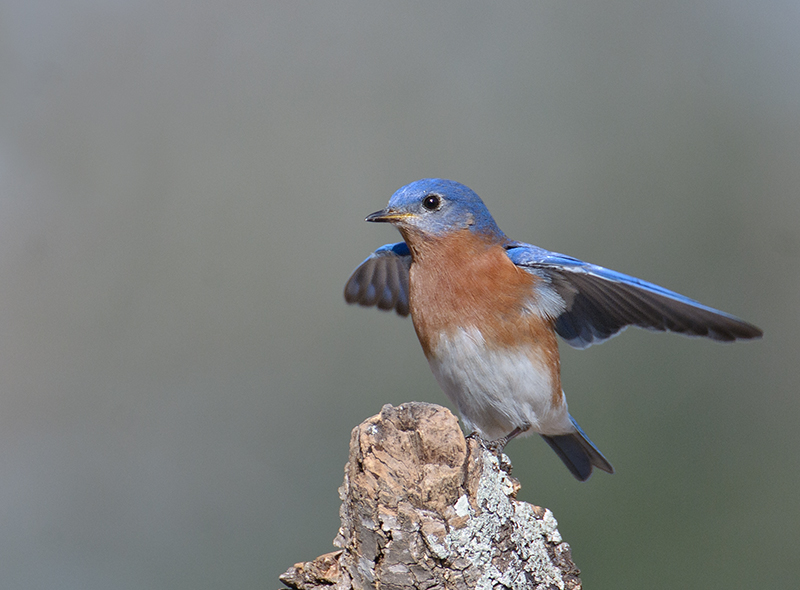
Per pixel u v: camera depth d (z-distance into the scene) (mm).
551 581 7801
